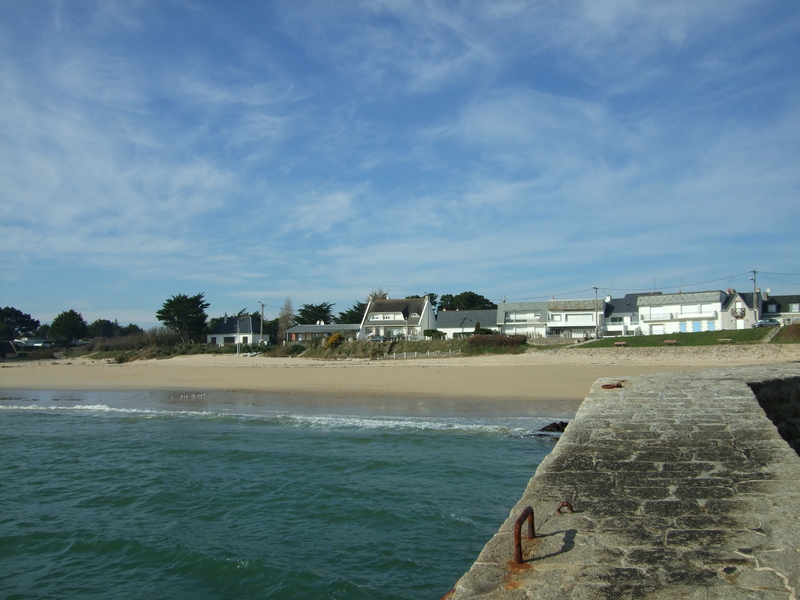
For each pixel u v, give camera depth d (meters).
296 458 16.31
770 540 4.02
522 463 14.92
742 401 8.07
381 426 20.72
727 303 65.44
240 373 42.03
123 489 14.18
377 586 8.68
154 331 86.88
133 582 9.37
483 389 28.75
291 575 9.20
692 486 5.12
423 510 11.63
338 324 92.38
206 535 11.05
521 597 3.54
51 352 84.31
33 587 9.36
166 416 25.28
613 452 6.18
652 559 3.89
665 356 40.16
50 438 21.00
